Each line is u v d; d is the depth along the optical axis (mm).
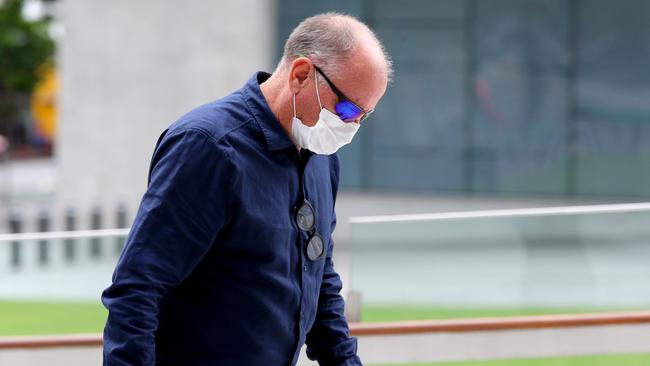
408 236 12672
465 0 28344
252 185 5422
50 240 12055
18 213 30188
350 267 12617
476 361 12680
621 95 28281
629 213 12930
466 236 12844
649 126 28188
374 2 28531
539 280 13047
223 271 5508
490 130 28641
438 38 28516
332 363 6414
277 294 5602
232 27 29438
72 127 30766
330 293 6402
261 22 29250
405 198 28922
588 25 28312
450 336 12047
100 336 11656
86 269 12039
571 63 28391
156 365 5691
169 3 29938
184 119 5453
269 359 5680
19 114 75812
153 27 30094
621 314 12516
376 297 12633
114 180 30609
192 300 5543
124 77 30359
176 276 5312
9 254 12047
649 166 28281
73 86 30688
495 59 28469
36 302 12000
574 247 13016
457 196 28781
